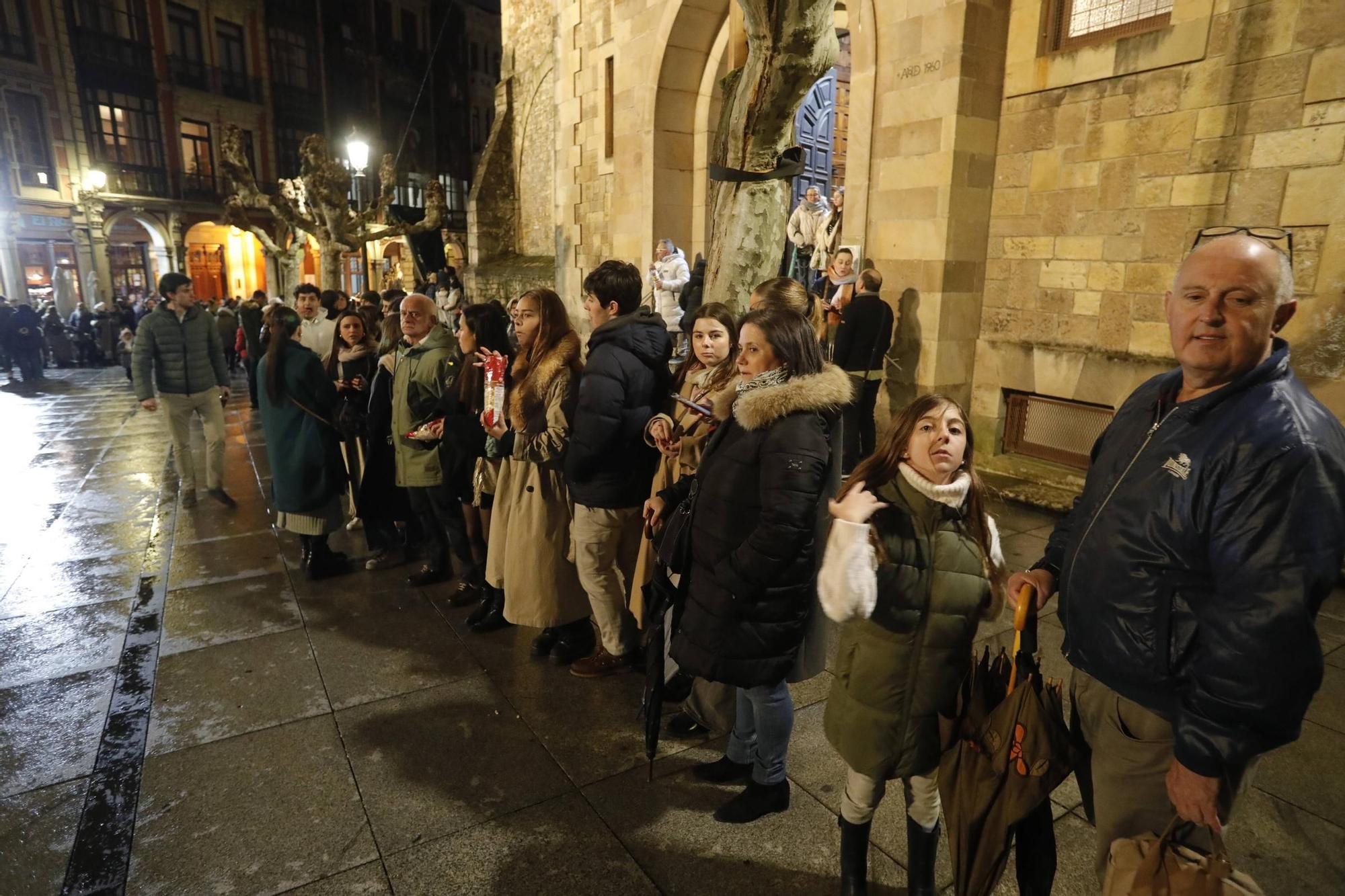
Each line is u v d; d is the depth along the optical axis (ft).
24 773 8.54
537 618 10.48
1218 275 4.35
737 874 7.07
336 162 44.01
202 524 17.43
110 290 76.89
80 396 39.78
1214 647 4.21
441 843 7.47
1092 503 5.20
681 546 7.22
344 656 11.25
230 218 47.96
